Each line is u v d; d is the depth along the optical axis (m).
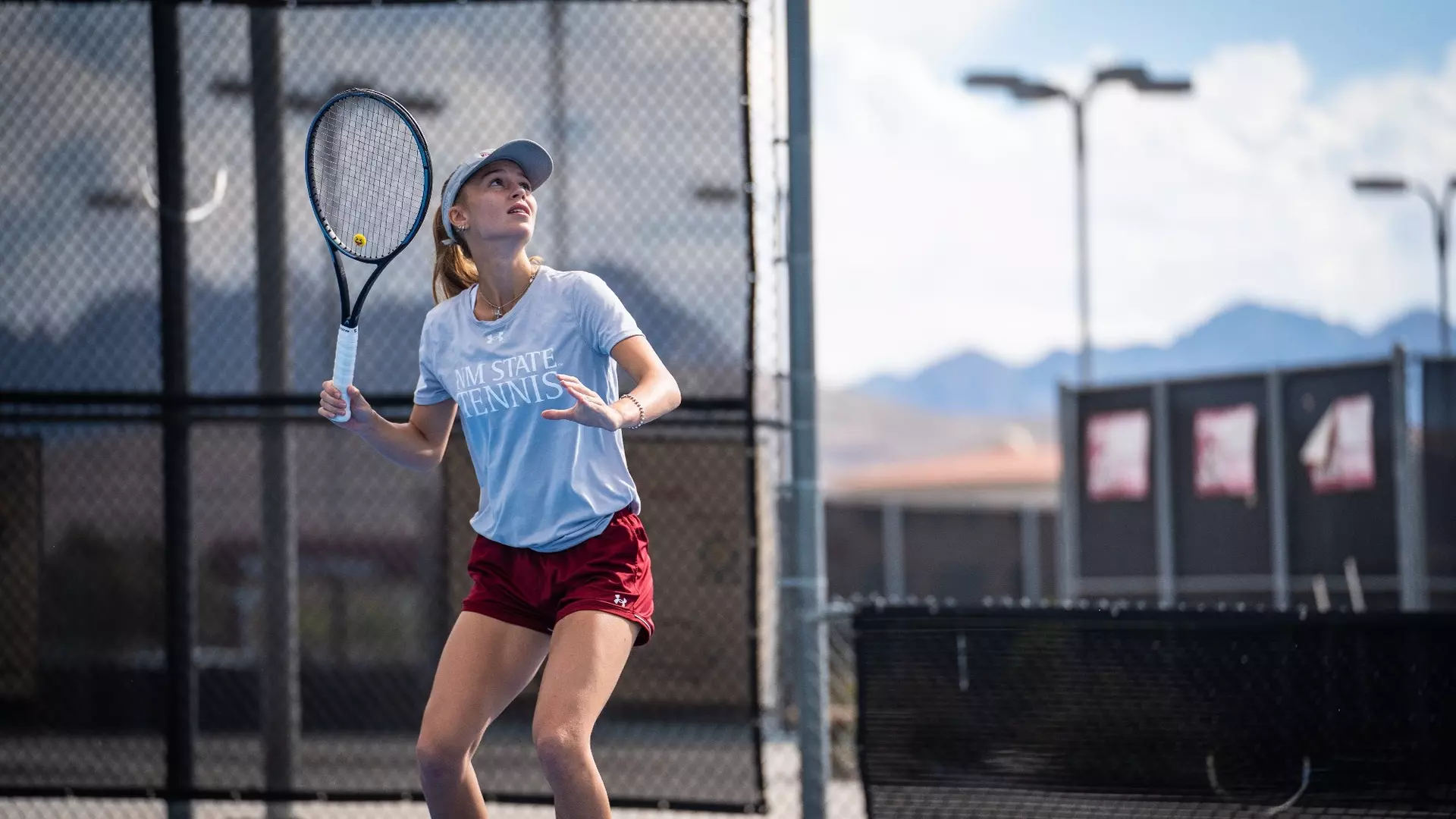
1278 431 26.27
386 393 12.31
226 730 14.95
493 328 8.15
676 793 12.09
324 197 8.85
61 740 12.55
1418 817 11.53
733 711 12.12
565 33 12.11
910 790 12.09
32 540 12.59
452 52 12.25
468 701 7.99
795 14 12.00
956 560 46.19
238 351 12.53
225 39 12.58
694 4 11.96
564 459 8.05
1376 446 24.86
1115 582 28.72
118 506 12.55
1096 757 11.88
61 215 12.55
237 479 12.76
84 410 12.39
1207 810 11.77
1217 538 27.17
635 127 11.97
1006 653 12.03
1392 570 24.55
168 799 12.41
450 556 13.66
